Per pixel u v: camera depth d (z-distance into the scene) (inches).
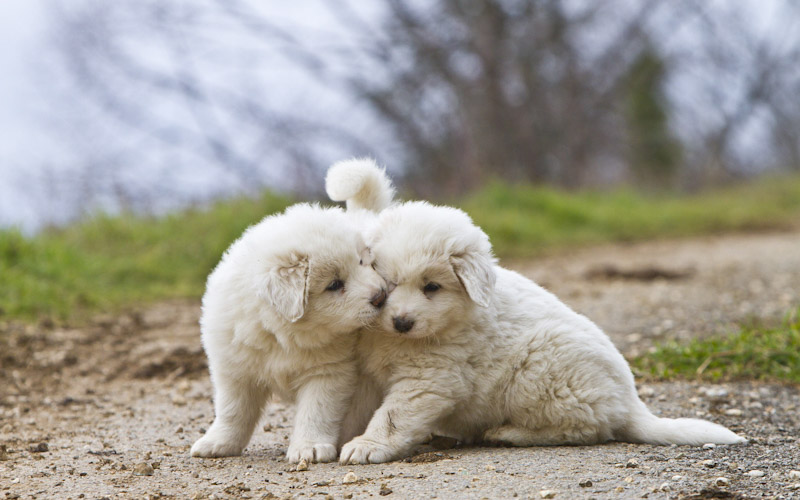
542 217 642.2
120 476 156.8
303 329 165.8
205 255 430.0
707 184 1300.4
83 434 197.2
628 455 161.3
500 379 174.9
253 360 168.7
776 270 432.8
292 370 168.7
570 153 1025.5
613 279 426.6
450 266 173.8
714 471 149.9
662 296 366.3
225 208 482.3
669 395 220.7
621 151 1219.9
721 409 208.4
